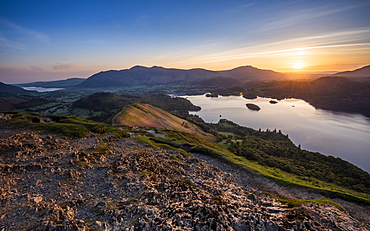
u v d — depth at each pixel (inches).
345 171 3838.6
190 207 809.5
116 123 4571.9
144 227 662.5
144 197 867.4
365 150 5979.3
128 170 1205.1
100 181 1032.2
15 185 908.6
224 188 1182.9
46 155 1296.8
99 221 675.4
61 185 941.2
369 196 2050.9
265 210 890.7
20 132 1867.6
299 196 1353.3
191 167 1612.9
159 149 2118.6
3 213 681.6
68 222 651.5
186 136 3604.8
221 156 2188.7
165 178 1178.0
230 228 708.0
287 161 4124.0
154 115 6914.4
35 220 654.5
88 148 1578.5
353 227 804.6
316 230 728.3
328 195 1346.0
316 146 6348.4
